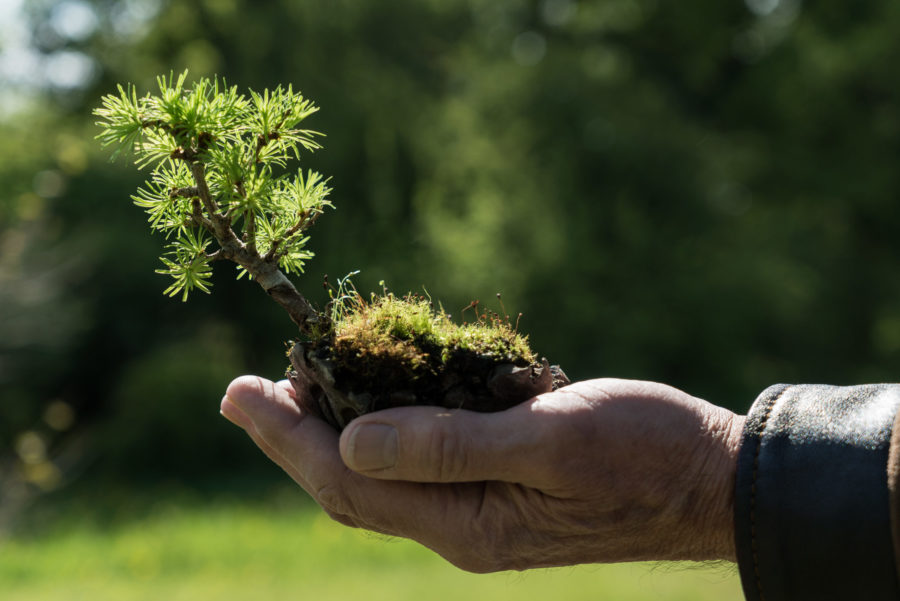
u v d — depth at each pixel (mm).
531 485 1099
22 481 9500
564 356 15219
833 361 17125
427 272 13672
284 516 8094
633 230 16000
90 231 12453
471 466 1061
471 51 17453
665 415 1125
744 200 18469
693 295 15555
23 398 11719
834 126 17797
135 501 10031
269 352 14109
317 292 12875
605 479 1103
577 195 16062
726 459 1119
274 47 13812
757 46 18969
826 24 18328
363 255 13297
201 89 1062
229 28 14078
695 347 15867
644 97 16609
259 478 11461
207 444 12117
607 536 1162
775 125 18484
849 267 17500
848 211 18125
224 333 13875
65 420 11859
